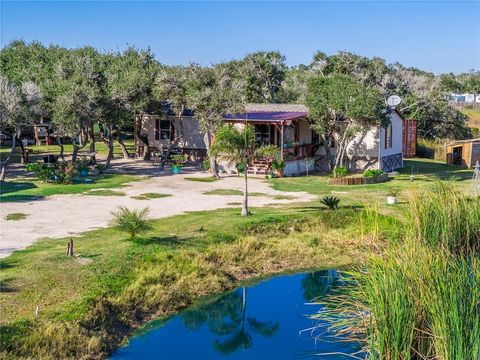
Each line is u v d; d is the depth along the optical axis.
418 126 57.50
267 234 23.22
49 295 15.12
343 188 31.91
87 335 14.00
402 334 9.70
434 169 41.47
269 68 63.47
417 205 13.89
